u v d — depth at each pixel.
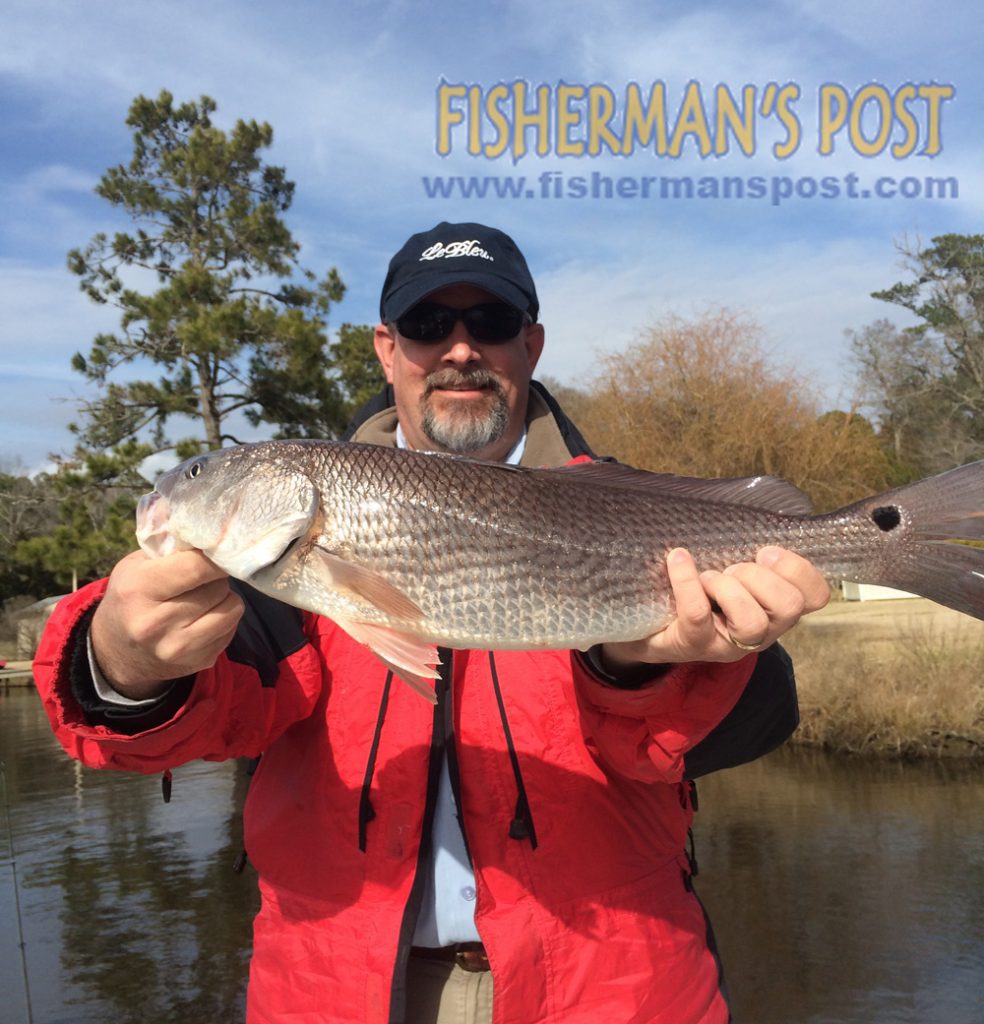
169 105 7.62
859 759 3.99
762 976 2.11
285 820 0.76
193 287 6.86
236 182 7.70
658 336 8.08
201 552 0.61
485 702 0.76
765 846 2.97
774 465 7.63
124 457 6.89
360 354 7.43
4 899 2.64
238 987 2.07
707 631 0.64
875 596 8.53
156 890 2.70
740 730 0.73
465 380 0.91
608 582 0.73
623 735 0.70
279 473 0.74
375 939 0.70
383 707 0.75
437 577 0.73
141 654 0.62
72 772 4.18
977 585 0.77
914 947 2.22
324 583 0.72
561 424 0.99
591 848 0.73
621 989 0.72
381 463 0.74
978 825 3.06
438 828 0.74
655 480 0.80
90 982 2.12
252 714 0.74
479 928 0.70
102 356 7.20
